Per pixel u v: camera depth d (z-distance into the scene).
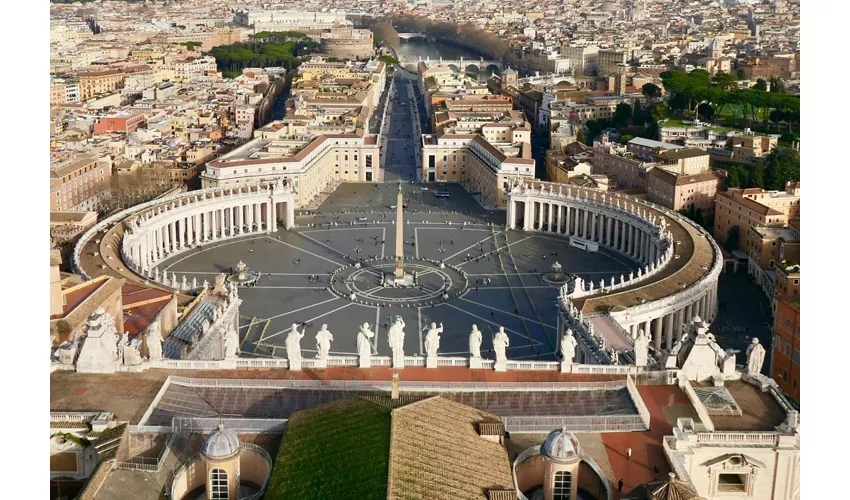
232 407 142.88
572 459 117.88
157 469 124.25
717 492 130.50
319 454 117.00
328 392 147.50
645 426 136.25
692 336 151.25
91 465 129.88
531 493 127.88
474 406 144.12
